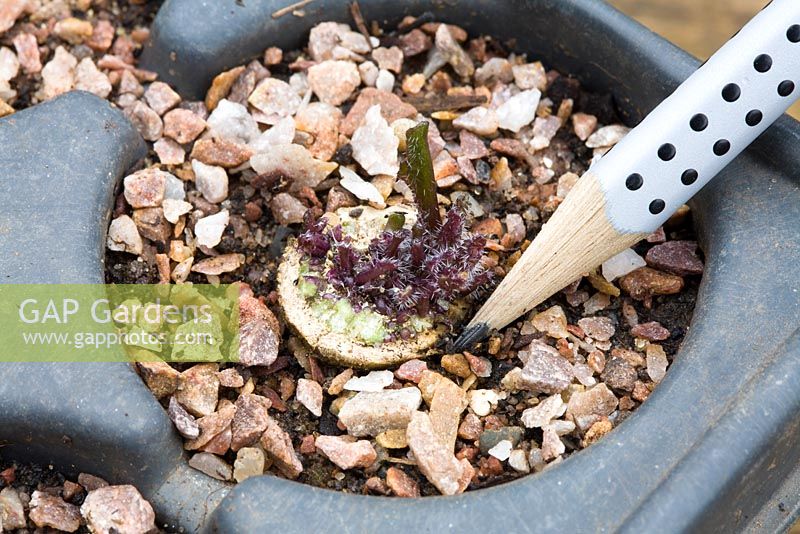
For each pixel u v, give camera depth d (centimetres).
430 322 15
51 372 14
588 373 15
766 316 14
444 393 14
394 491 14
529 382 15
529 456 14
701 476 13
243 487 13
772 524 14
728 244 15
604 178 14
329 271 15
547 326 15
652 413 14
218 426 14
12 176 15
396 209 15
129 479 14
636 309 15
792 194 15
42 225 15
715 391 14
